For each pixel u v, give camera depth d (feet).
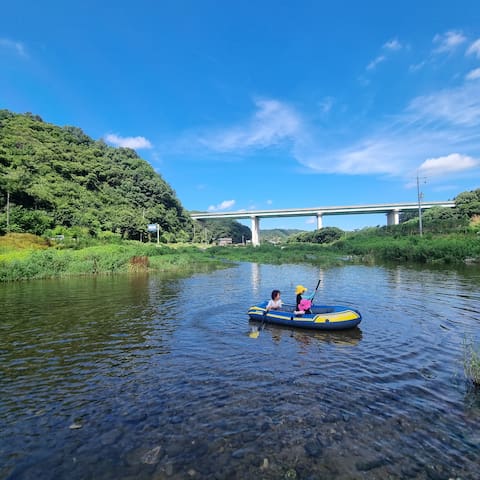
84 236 155.74
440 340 27.50
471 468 12.69
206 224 377.30
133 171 289.53
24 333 31.19
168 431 15.28
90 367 22.94
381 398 17.98
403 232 171.32
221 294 51.80
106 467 13.07
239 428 15.40
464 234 125.80
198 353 25.31
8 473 12.80
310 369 22.00
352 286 56.85
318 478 12.32
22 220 137.18
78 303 45.16
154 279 71.72
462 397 17.95
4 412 17.17
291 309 33.96
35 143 238.27
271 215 295.07
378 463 13.03
